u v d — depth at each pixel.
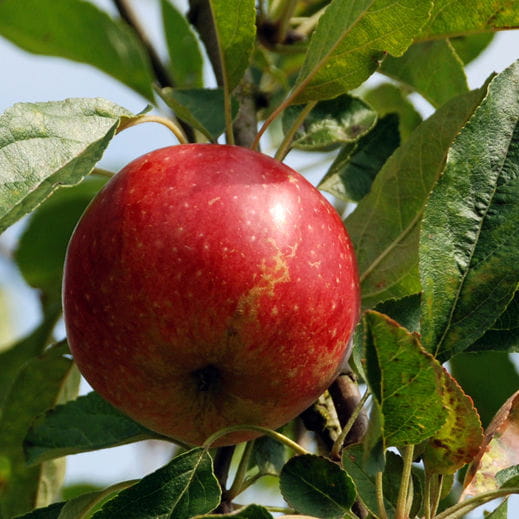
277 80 1.07
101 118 0.94
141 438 0.99
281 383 0.93
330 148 1.10
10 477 1.05
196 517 0.87
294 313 0.92
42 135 0.93
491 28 0.99
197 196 0.92
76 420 1.00
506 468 0.93
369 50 0.96
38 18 1.06
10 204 0.91
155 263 0.91
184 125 1.03
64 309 0.93
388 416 0.89
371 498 0.93
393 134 1.06
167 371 0.92
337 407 0.98
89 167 0.92
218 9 0.96
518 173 0.92
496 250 0.92
